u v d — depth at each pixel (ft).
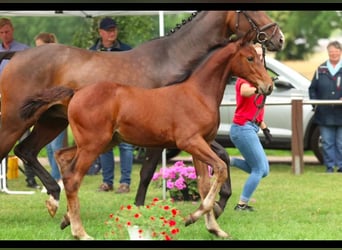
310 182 38.86
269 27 28.50
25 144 28.94
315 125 45.44
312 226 26.86
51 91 24.91
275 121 45.14
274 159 51.16
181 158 52.11
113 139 24.99
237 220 28.04
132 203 32.78
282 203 32.24
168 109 23.86
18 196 35.73
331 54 43.14
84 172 23.97
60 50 27.81
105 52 28.04
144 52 27.81
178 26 28.35
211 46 25.70
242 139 28.96
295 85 45.47
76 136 24.02
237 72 24.31
